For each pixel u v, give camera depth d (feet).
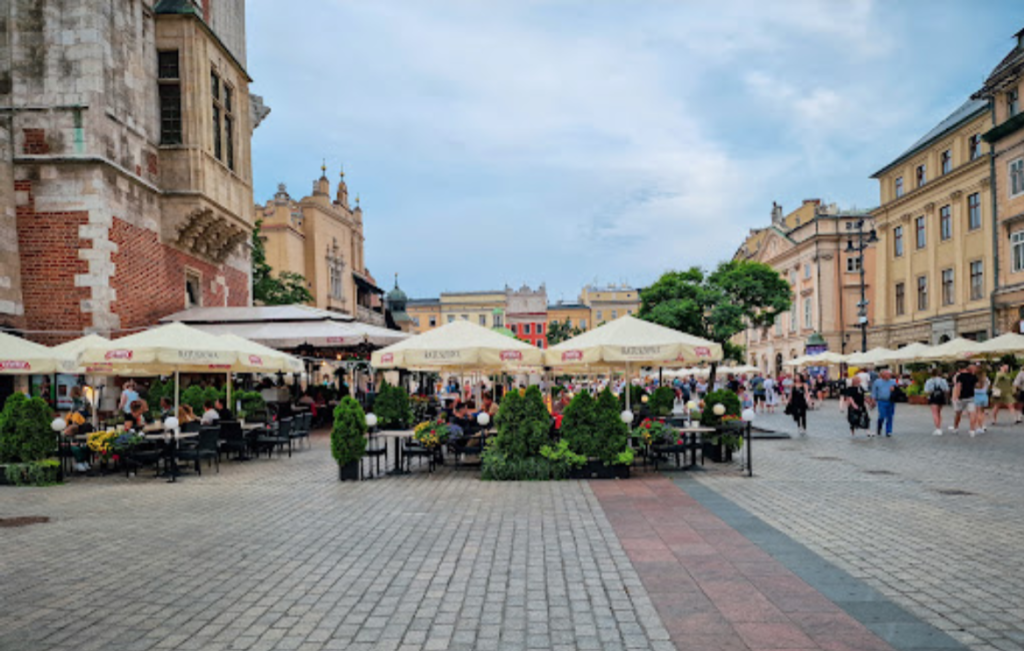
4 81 59.16
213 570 21.71
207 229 75.92
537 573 20.85
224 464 49.39
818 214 192.54
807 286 197.67
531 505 31.78
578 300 384.27
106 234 59.41
